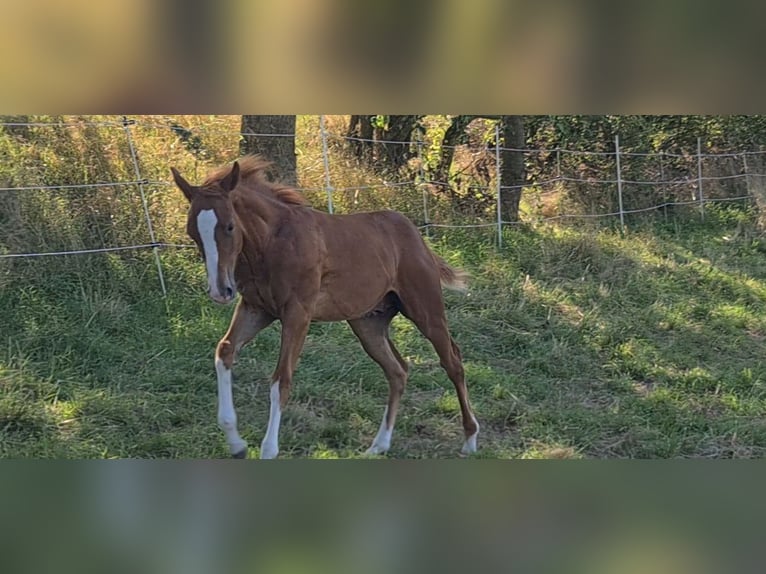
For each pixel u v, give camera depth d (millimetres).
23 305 6266
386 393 5965
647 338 7312
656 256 9273
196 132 8648
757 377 6762
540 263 8492
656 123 11258
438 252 8445
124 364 5855
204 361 6035
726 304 8320
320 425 5281
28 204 6945
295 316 4668
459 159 10125
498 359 6766
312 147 9375
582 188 10398
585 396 6277
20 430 4895
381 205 8766
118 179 7508
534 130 10859
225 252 4215
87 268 6770
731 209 11094
